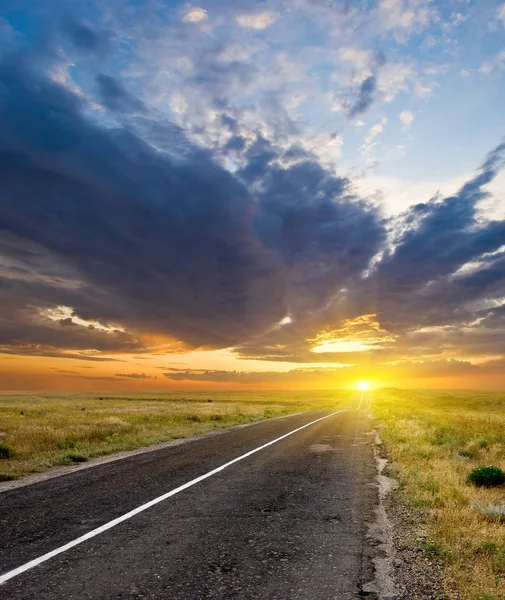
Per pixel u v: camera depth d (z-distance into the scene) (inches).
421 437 652.7
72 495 313.1
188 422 1030.4
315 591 163.5
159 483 355.6
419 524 248.7
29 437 642.8
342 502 298.0
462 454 517.7
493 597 157.8
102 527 237.5
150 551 202.4
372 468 435.5
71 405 2316.7
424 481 350.0
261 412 1505.9
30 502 292.5
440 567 187.9
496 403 2901.1
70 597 155.6
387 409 1660.9
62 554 197.2
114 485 347.6
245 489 335.0
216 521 251.1
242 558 195.2
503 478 355.3
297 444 630.5
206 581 170.7
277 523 248.2
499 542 214.5
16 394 6998.0
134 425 873.5
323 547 211.0
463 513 261.6
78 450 558.3
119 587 164.1
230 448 584.7
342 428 901.2
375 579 175.0
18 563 186.1
